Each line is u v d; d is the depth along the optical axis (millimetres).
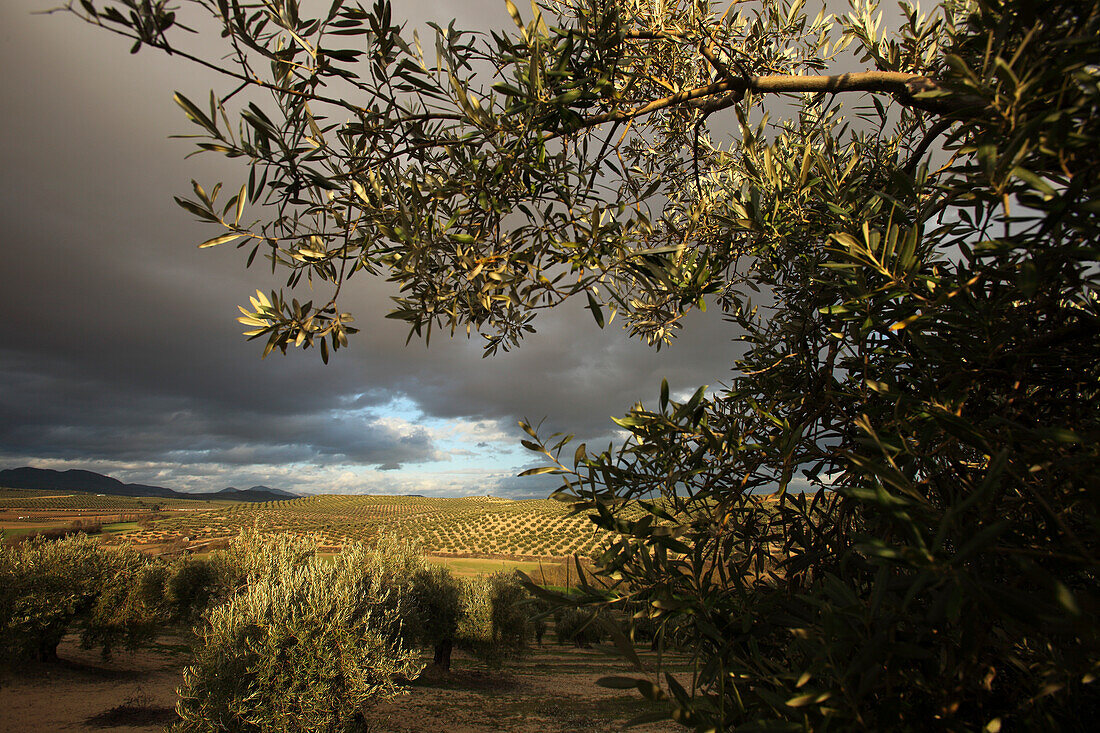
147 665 16094
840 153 1814
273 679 8680
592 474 1144
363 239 1414
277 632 8758
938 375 1131
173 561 17859
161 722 10453
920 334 1043
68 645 17578
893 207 1080
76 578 14898
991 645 857
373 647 9602
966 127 1206
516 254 1379
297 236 1435
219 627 8961
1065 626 656
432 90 1270
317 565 11070
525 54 1281
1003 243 868
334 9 1154
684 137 2482
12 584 13617
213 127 1210
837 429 1347
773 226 1471
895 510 796
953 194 967
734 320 1757
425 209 1433
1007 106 867
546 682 20125
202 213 1320
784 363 1478
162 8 1013
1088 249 798
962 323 1018
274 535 15102
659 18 1686
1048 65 915
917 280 1114
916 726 856
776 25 2086
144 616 15781
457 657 25125
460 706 14625
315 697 8562
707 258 1382
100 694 11984
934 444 1042
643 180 2504
